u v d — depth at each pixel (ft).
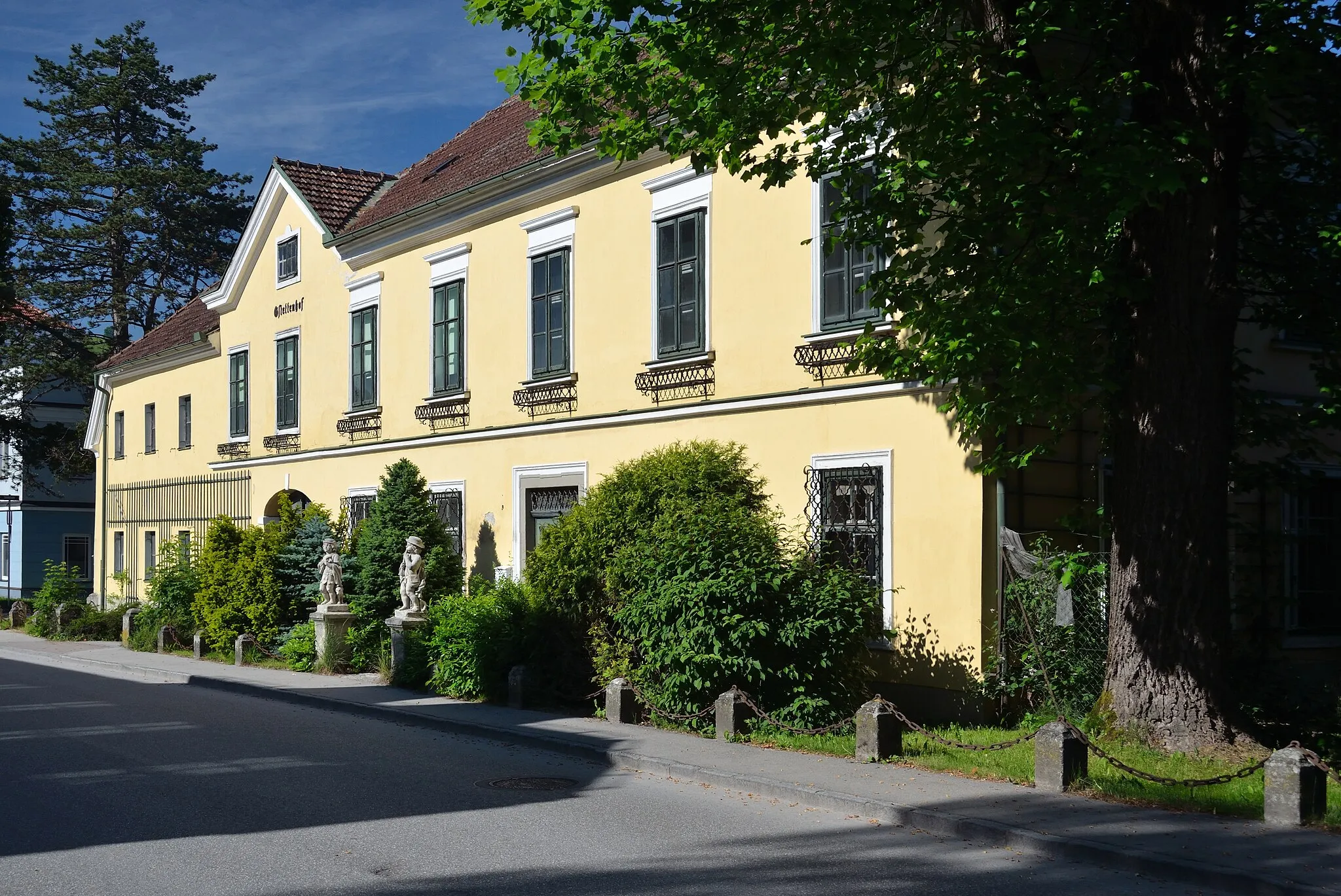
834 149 40.57
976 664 44.80
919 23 37.65
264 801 33.47
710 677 44.39
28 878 25.43
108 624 100.73
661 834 29.58
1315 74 38.93
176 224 183.42
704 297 57.11
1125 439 37.70
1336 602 56.24
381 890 24.45
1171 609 36.32
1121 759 35.29
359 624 70.44
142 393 121.80
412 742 44.75
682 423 58.23
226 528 81.76
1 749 42.70
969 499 45.39
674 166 59.00
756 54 38.65
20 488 165.89
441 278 76.18
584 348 64.49
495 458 71.15
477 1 39.58
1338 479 57.11
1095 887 24.76
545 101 44.04
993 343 36.73
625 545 50.24
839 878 25.43
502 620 54.90
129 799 33.71
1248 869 24.63
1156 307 36.60
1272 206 42.93
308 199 88.84
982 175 37.47
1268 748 35.81
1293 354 55.93
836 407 50.72
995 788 33.12
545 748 43.01
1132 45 39.01
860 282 49.70
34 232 175.11
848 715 44.96
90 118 182.91
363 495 83.20
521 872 25.81
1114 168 32.07
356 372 84.48
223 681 65.00
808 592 45.03
